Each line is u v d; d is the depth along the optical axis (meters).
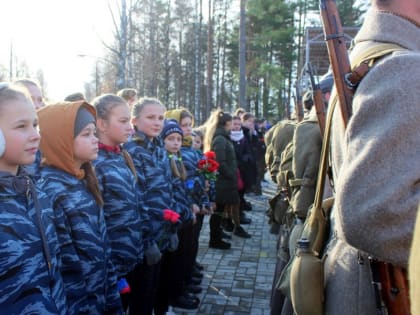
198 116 24.33
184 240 3.63
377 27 1.16
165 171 3.05
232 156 5.53
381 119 0.97
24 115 1.56
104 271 2.08
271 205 3.56
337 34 1.20
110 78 21.94
